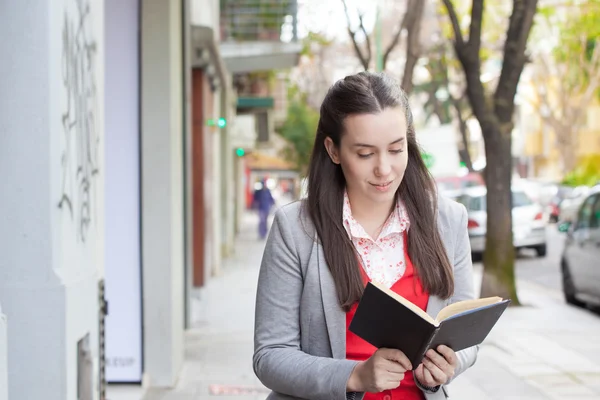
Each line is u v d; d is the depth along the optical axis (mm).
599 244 10211
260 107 24328
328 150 2213
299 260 2207
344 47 27656
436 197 2279
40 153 3049
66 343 3090
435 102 26484
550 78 33844
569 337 8859
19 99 3053
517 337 8844
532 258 17828
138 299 6543
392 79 2180
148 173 6539
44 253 3062
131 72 6535
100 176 3953
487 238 10984
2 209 3061
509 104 10805
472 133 39062
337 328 2143
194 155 11719
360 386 2018
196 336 8914
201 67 11961
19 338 3061
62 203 3172
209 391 6434
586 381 6871
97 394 3596
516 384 6777
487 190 10961
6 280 3061
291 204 2287
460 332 2012
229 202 19844
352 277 2143
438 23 20078
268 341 2191
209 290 12953
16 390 3061
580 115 33688
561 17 28000
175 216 6773
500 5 22969
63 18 3242
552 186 32625
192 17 10242
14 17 3049
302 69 34531
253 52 15797
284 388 2123
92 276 3570
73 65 3393
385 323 1934
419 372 2113
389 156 2096
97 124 3889
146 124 6527
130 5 6520
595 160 40344
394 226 2213
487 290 10969
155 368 6562
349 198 2242
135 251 6543
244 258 19109
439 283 2191
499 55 23672
